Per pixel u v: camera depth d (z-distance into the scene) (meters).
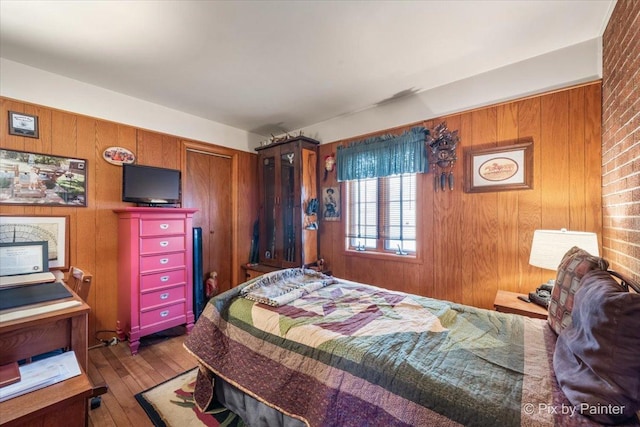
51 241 2.30
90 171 2.53
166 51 2.01
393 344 1.19
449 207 2.57
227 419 1.59
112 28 1.75
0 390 1.05
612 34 1.64
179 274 2.76
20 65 2.18
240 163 3.83
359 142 3.16
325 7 1.58
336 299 1.81
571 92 2.00
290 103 2.99
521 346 1.17
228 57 2.10
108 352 2.43
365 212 3.25
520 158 2.19
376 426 0.98
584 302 0.96
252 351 1.47
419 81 2.52
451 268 2.56
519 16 1.68
